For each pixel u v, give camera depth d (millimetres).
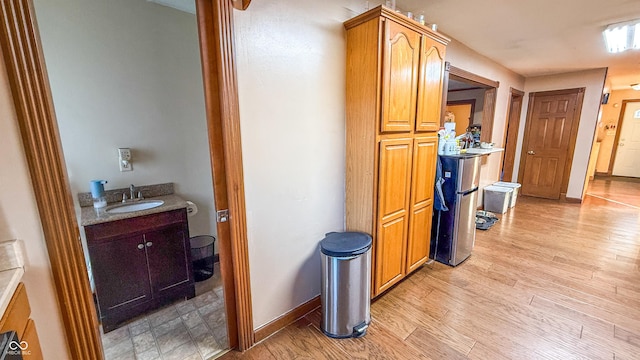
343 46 1913
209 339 1802
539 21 2570
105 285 1819
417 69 2043
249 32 1448
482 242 3252
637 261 2758
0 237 926
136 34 2137
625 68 4410
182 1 2207
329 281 1755
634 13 2387
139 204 2172
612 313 1984
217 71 1380
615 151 7441
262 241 1699
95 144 2037
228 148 1445
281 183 1729
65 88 1890
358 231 2066
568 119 4859
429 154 2359
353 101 1937
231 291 1635
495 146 4570
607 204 4855
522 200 5176
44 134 962
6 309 791
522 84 5172
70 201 1073
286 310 1907
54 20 1811
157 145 2324
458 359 1610
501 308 2061
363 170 1956
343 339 1784
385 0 2176
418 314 2006
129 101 2152
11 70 882
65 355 1095
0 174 903
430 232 2592
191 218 2590
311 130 1829
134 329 1888
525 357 1616
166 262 2066
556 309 2039
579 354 1631
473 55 3496
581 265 2689
